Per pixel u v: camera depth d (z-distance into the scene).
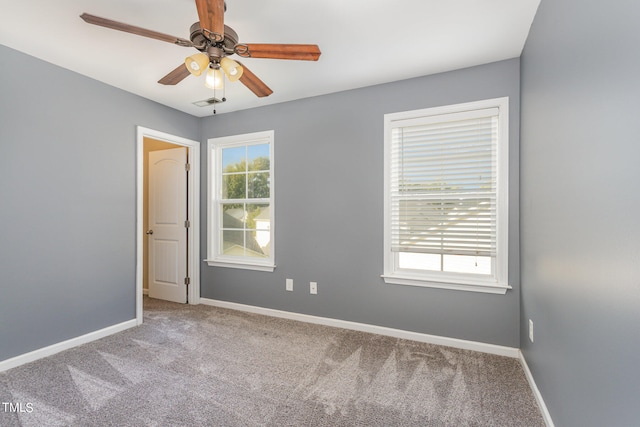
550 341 1.50
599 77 0.98
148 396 1.80
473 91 2.38
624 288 0.85
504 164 2.28
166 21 1.82
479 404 1.73
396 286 2.67
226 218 3.61
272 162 3.20
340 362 2.21
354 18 1.78
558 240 1.38
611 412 0.91
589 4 1.05
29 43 2.05
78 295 2.51
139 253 2.99
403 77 2.57
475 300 2.39
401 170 2.65
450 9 1.70
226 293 3.50
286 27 1.87
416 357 2.28
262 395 1.82
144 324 2.98
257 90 2.11
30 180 2.21
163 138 3.21
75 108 2.48
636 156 0.78
